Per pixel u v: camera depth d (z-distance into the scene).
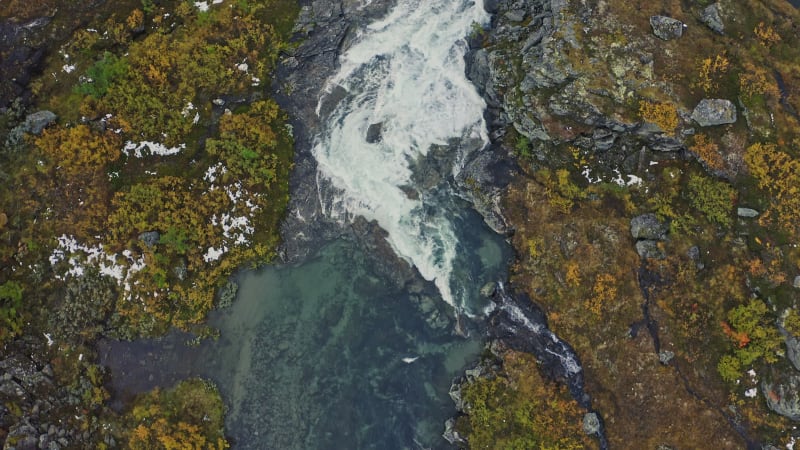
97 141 28.56
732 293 27.80
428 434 28.12
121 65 29.52
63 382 27.00
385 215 30.11
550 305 28.38
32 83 29.38
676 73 29.06
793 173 28.64
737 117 29.08
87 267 27.91
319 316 29.16
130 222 28.17
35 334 27.27
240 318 28.78
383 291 29.48
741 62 29.66
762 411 26.97
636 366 27.56
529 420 26.97
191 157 29.23
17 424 26.17
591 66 28.80
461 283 29.50
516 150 29.97
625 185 29.14
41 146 28.41
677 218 28.55
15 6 29.88
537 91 29.30
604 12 29.78
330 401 28.30
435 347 28.88
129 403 27.23
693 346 27.59
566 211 29.02
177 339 28.09
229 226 28.97
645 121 28.33
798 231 28.20
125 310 27.78
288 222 29.58
